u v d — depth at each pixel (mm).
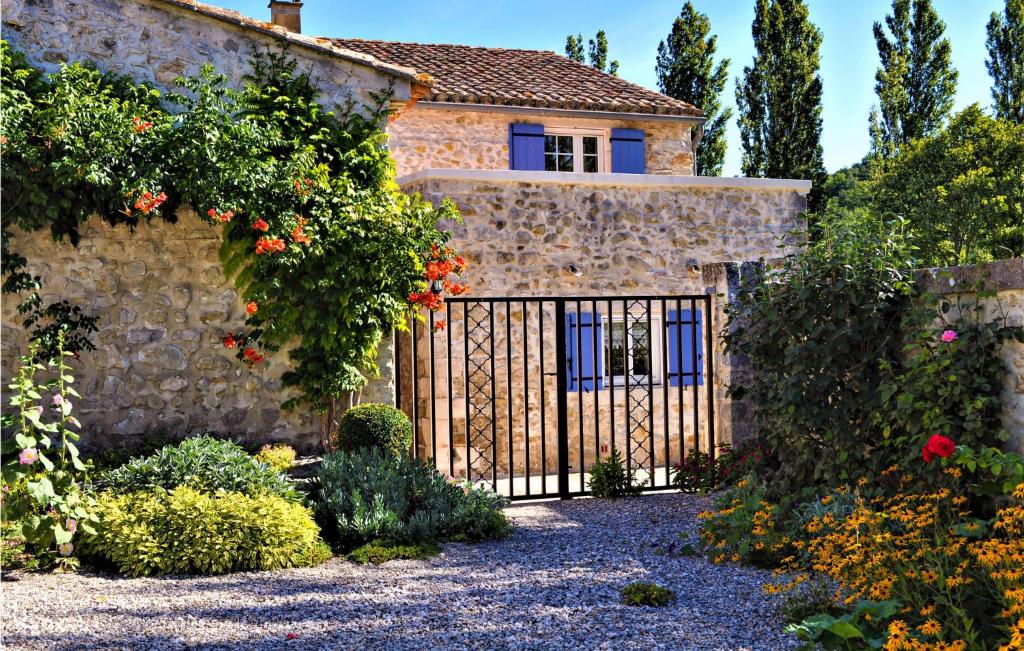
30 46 7285
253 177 7184
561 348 8023
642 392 10773
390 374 8203
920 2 25734
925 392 5168
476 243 9922
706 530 5625
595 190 10430
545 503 7891
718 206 10922
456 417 9797
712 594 4660
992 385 5195
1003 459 4602
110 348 7465
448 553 5766
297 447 7930
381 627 4141
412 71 8398
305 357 7789
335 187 7742
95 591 4660
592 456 10500
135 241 7559
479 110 12016
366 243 7586
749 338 6891
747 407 7801
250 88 7621
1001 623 3439
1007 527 3898
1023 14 26078
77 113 6770
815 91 21141
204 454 6004
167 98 7289
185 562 5109
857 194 24250
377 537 5871
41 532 5008
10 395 7133
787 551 5230
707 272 8242
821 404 6023
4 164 6609
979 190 17578
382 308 7758
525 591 4766
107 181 6773
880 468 5629
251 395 7820
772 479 6746
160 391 7586
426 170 9742
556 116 12336
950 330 5168
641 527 6645
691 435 10953
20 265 7066
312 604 4512
